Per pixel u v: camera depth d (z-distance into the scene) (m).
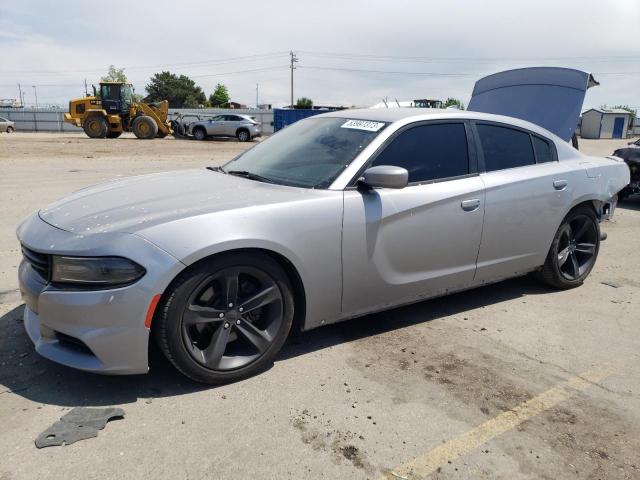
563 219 4.40
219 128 29.89
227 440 2.45
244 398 2.79
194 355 2.77
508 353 3.43
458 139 3.79
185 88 87.50
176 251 2.59
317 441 2.47
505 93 7.37
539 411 2.79
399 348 3.45
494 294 4.54
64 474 2.18
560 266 4.52
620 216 8.28
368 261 3.26
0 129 42.50
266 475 2.24
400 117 3.63
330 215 3.07
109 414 2.58
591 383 3.09
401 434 2.55
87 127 27.45
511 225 3.96
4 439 2.38
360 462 2.34
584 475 2.32
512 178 3.96
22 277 2.87
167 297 2.63
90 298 2.54
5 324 3.53
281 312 3.03
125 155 17.14
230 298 2.83
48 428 2.47
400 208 3.33
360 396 2.86
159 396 2.78
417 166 3.53
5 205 7.55
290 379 3.00
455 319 3.96
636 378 3.16
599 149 28.48
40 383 2.85
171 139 29.50
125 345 2.59
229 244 2.70
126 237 2.58
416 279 3.53
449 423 2.65
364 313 3.43
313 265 3.04
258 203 2.92
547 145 4.41
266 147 4.00
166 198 3.01
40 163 13.55
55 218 2.90
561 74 6.80
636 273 5.27
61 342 2.73
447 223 3.57
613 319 4.05
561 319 4.02
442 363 3.26
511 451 2.46
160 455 2.32
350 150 3.40
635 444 2.54
